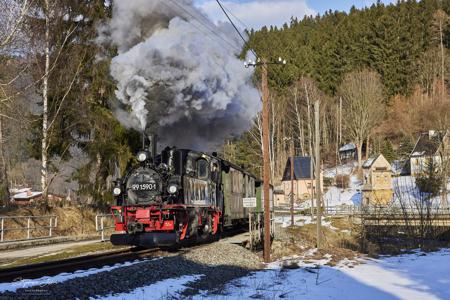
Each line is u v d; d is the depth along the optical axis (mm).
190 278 11625
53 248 17047
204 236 18047
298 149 77000
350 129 73062
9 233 19828
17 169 32656
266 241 17094
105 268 11328
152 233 15133
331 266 15461
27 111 23531
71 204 26172
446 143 42219
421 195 28875
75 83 24562
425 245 22391
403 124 71438
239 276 13578
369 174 59219
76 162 26469
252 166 56906
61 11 23406
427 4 90188
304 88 71312
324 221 39750
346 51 82438
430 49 81062
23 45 21766
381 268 14828
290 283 12109
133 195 16078
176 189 15609
